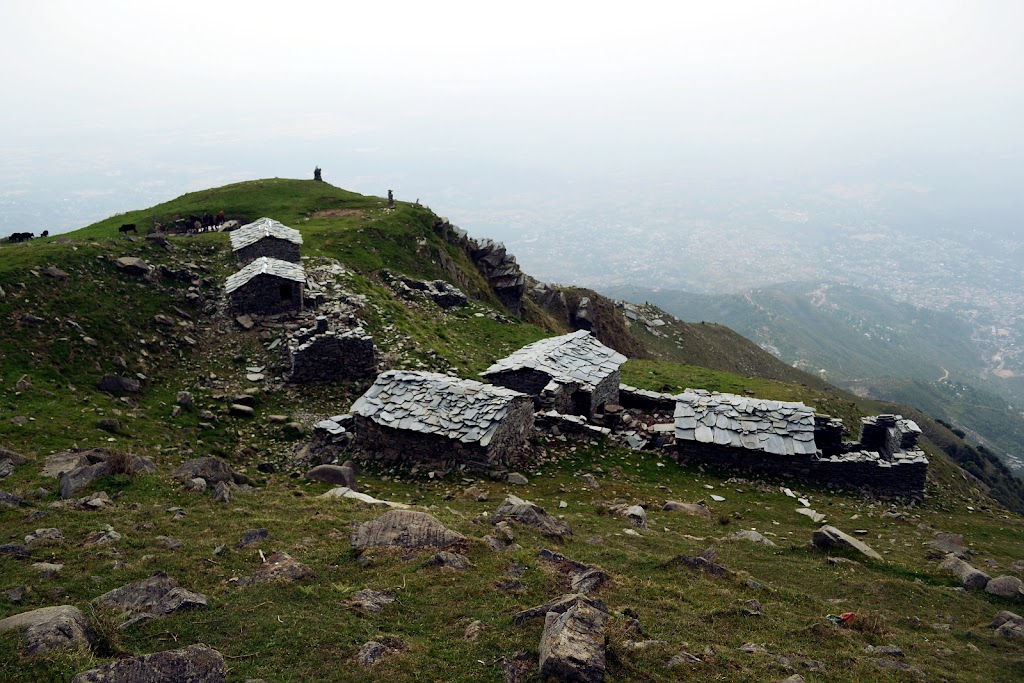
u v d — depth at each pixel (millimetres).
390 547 16219
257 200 83688
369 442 30391
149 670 9570
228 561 15102
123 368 35062
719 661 11984
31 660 9625
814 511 27828
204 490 21125
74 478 20359
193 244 52531
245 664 10812
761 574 18250
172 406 33281
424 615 13031
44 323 34875
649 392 42719
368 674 10773
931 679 12391
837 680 11875
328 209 81812
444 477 27953
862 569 19203
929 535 25578
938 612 16391
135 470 21797
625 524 22078
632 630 12648
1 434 25172
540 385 38594
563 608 12430
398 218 78062
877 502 30953
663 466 32562
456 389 30891
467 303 62625
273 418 34000
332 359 38688
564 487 28062
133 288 41969
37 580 13273
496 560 15742
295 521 18469
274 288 44062
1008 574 20781
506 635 12148
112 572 13977
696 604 14695
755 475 32531
